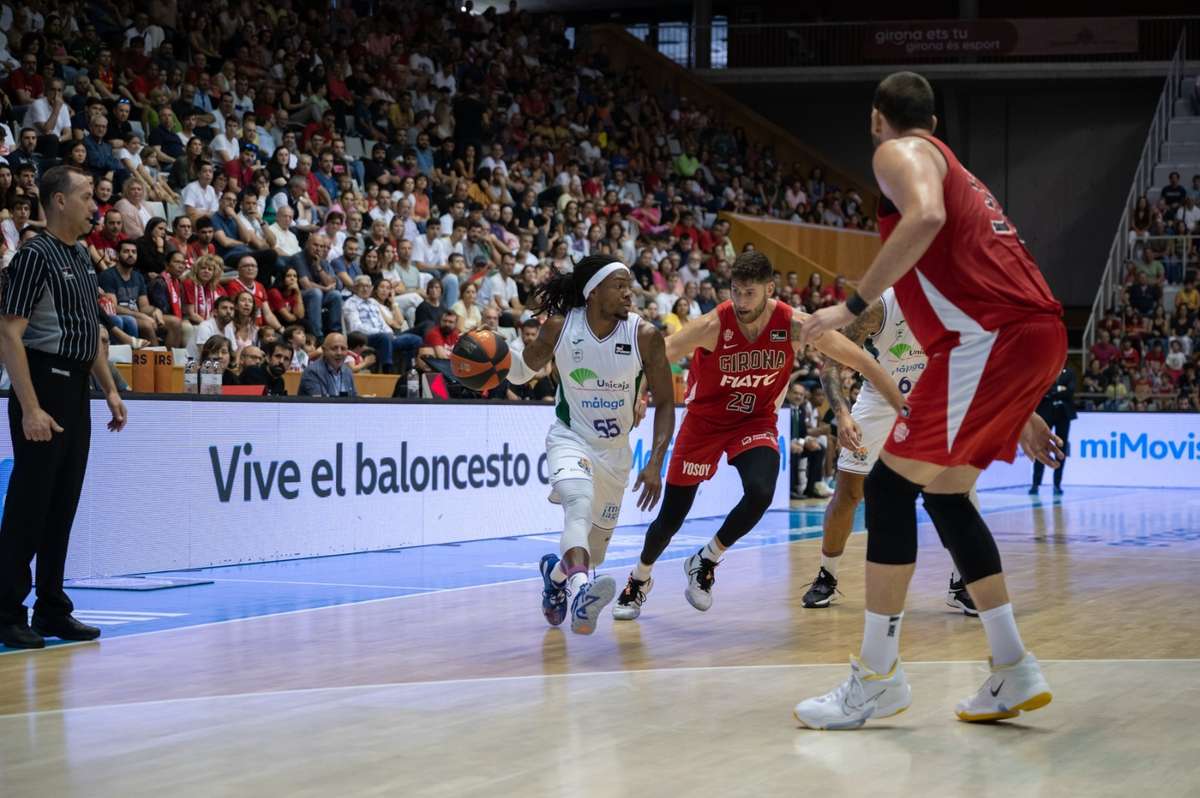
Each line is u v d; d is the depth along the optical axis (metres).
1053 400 15.94
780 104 27.08
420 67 17.27
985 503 14.05
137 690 4.01
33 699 3.87
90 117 11.02
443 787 2.88
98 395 6.81
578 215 16.17
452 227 14.01
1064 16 26.31
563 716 3.64
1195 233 20.98
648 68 24.30
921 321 3.45
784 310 5.50
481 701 3.85
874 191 26.03
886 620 3.49
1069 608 5.93
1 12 11.60
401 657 4.63
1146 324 19.72
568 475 4.91
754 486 5.39
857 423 5.92
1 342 4.61
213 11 14.27
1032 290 3.35
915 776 2.98
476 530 9.27
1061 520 11.59
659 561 7.97
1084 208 25.94
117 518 6.95
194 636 5.11
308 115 14.41
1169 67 23.55
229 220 11.30
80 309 4.83
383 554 8.30
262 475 7.73
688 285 16.53
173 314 9.75
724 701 3.85
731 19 27.92
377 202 13.38
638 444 10.65
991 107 26.27
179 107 12.59
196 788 2.87
